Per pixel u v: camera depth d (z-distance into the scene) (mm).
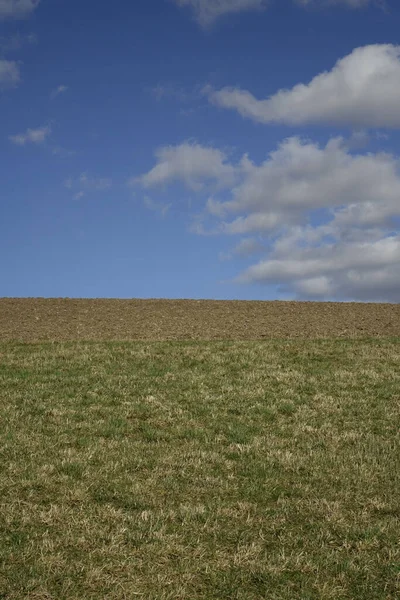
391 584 7746
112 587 7391
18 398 16906
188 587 7516
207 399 17219
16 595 7094
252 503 10336
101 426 14727
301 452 13344
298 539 8938
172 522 9398
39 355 22625
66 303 44531
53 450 12852
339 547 8758
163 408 16281
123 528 8945
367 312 40719
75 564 7852
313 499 10539
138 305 44062
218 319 36500
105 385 18453
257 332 30562
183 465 12125
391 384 18922
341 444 13914
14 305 42750
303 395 17812
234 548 8602
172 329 31719
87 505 9930
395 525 9508
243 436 14203
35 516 9336
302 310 41781
